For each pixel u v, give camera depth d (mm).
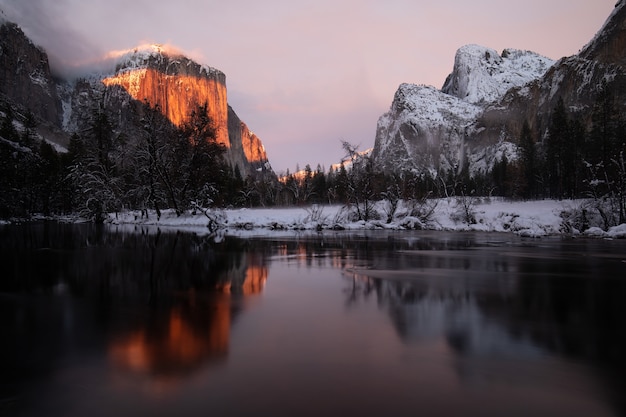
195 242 27734
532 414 4996
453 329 8398
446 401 5297
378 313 9625
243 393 5453
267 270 16172
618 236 37406
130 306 10070
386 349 7184
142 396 5367
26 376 5957
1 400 5246
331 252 23312
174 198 52281
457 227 50312
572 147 69875
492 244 30422
